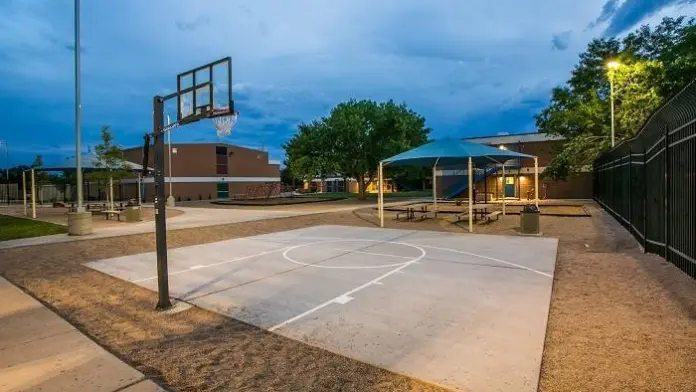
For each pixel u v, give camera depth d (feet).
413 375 12.09
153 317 18.24
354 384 11.67
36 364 13.23
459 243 37.35
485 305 18.65
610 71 76.13
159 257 19.43
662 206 28.58
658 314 16.90
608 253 31.12
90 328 17.01
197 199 165.27
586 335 14.93
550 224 51.42
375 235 43.78
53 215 80.33
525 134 126.11
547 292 20.62
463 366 12.57
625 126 76.95
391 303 19.29
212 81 19.34
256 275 25.76
